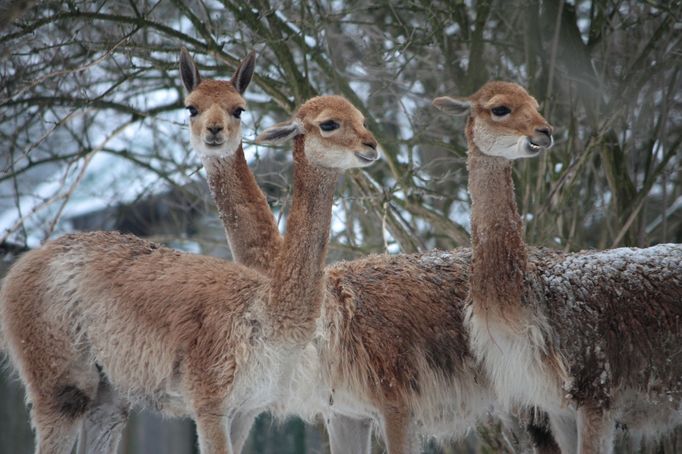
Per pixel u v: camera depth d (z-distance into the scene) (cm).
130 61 1900
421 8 2044
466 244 1986
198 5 2125
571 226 2105
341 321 1427
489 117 1358
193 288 1341
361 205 2044
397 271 1504
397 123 2408
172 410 1415
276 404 1418
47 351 1431
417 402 1437
